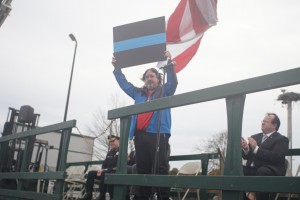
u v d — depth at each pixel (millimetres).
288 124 14164
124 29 3721
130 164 5031
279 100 14180
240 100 2186
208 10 6137
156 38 3574
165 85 3605
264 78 2041
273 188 1875
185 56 6102
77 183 6508
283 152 3877
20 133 4730
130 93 3914
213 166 5191
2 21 8344
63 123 3643
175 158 5141
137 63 3607
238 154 2109
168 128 3492
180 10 6297
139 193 3330
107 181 3039
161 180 2541
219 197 4766
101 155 20391
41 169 9234
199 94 2410
